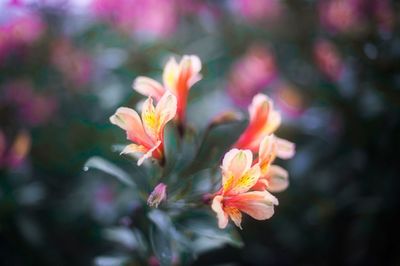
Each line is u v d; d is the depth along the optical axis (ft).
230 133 3.54
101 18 4.09
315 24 4.05
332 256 3.66
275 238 3.79
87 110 4.09
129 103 3.69
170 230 2.19
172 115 1.97
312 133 3.74
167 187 2.15
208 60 4.43
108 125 3.81
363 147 3.54
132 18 4.04
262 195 1.94
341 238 3.66
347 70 3.59
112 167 2.25
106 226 3.44
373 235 3.52
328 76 3.57
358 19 3.49
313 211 3.58
